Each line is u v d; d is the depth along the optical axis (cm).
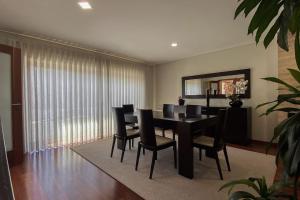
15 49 296
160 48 451
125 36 364
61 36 361
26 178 241
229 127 406
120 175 250
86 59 448
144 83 606
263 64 403
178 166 255
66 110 407
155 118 282
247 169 264
